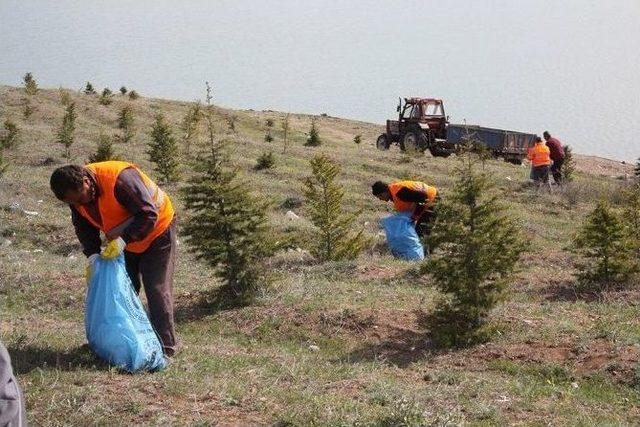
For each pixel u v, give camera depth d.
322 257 14.86
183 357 7.48
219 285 11.76
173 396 6.08
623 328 8.91
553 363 7.94
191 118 34.47
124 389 6.12
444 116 39.81
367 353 8.77
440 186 27.44
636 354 7.94
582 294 11.66
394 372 7.77
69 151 29.39
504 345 8.57
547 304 10.52
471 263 8.91
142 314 6.85
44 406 5.68
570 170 31.14
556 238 20.19
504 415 6.32
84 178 6.66
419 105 39.41
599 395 7.17
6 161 26.64
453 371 7.90
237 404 6.01
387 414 5.77
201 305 10.84
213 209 10.88
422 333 9.28
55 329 8.84
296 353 8.59
